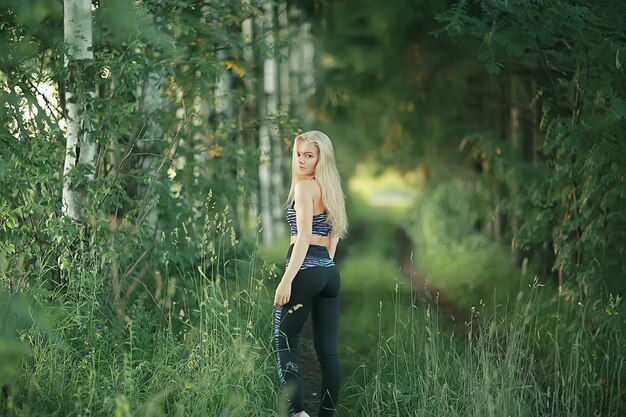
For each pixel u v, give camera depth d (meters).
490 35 6.57
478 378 5.34
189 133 7.62
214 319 5.71
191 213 6.91
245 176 7.96
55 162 6.17
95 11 6.27
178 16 6.76
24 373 4.77
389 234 22.48
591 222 6.86
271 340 5.98
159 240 6.81
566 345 6.33
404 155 14.23
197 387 4.80
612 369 5.61
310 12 10.80
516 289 9.67
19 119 5.82
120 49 6.35
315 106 12.48
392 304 9.52
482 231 15.24
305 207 4.94
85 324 5.22
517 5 6.50
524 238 8.20
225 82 9.60
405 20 9.91
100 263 5.74
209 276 6.88
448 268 13.07
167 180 6.80
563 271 7.59
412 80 11.29
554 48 7.57
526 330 6.87
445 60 10.55
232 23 8.04
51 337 4.91
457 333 7.70
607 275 6.54
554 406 5.38
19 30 6.10
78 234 5.79
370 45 10.84
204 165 7.49
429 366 5.57
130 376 4.71
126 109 5.93
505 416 4.89
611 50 6.34
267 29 8.13
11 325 4.66
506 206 9.43
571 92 7.43
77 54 5.88
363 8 10.27
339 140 15.17
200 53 7.29
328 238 5.16
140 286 6.39
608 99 6.54
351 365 6.46
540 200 8.20
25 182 5.65
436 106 11.75
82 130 5.89
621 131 6.47
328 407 5.12
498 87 11.41
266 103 13.19
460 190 16.62
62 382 4.80
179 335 5.80
